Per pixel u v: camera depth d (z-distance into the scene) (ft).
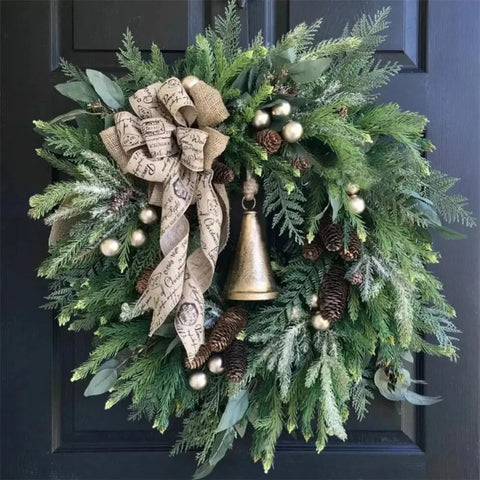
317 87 2.40
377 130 2.37
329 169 2.24
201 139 2.12
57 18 2.80
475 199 2.80
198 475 2.47
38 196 2.16
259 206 2.75
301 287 2.46
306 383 2.26
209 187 2.19
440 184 2.47
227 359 2.35
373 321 2.34
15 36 2.79
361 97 2.29
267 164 2.34
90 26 2.78
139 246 2.35
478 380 2.81
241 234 2.39
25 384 2.83
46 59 2.80
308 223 2.36
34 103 2.80
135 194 2.34
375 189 2.35
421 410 2.85
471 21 2.81
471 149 2.81
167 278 2.12
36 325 2.83
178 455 2.85
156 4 2.78
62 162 2.45
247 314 2.49
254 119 2.23
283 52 2.26
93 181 2.21
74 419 2.85
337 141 2.19
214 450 2.45
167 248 2.15
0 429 2.83
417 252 2.31
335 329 2.44
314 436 2.85
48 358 2.84
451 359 2.60
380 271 2.31
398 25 2.80
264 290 2.33
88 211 2.27
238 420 2.48
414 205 2.38
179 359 2.43
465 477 2.81
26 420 2.83
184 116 2.22
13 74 2.80
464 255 2.81
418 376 2.84
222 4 2.78
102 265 2.51
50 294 2.69
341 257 2.45
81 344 2.85
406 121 2.35
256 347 2.46
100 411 2.86
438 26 2.81
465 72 2.81
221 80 2.27
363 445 2.85
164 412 2.33
